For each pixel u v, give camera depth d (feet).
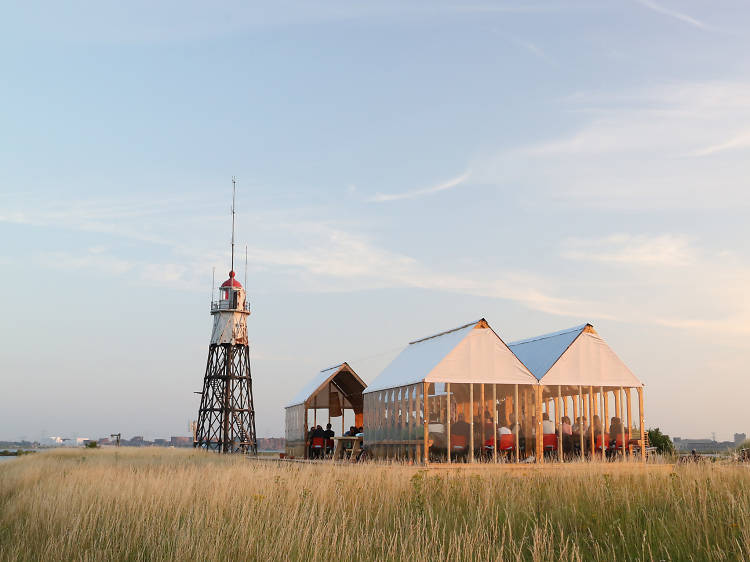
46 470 100.07
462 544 39.73
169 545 41.98
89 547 43.27
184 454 182.19
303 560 38.88
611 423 92.68
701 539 39.58
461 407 90.12
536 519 46.85
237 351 225.97
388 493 55.06
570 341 92.79
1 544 43.93
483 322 90.07
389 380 99.96
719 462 69.15
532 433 88.69
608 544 40.47
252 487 58.75
